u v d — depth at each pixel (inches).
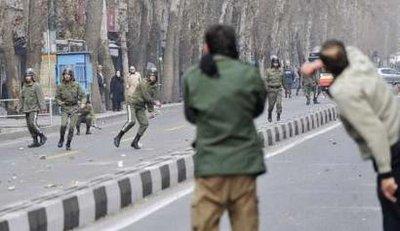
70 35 5605.3
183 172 1784.0
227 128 781.3
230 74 784.9
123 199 1440.7
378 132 767.1
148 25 6220.5
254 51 7623.0
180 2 5974.4
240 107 783.1
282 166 1975.9
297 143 2610.7
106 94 5285.4
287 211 1366.9
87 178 1812.3
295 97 6806.1
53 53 4355.3
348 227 1231.5
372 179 1731.1
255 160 789.2
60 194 1315.2
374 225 1243.8
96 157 2311.8
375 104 781.3
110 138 3061.0
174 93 6127.0
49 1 4766.2
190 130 3376.0
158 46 6412.4
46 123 3905.0
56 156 2407.7
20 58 5718.5
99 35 4822.8
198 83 787.4
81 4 5738.2
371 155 789.9
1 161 2322.8
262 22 7568.9
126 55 5787.4
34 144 2807.6
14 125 3858.3
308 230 1211.9
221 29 797.2
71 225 1258.6
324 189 1600.6
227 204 800.3
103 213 1360.7
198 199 793.6
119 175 1513.3
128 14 5821.9
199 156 790.5
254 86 785.6
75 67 4389.8
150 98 2487.7
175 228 1244.5
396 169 785.6
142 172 1552.7
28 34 4298.7
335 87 783.7
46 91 4311.0
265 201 1469.0
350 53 804.0
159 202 1493.6
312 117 3262.8
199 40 6382.9
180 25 6107.3
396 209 796.6
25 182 1806.1
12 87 4347.9
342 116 796.0
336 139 2741.1
